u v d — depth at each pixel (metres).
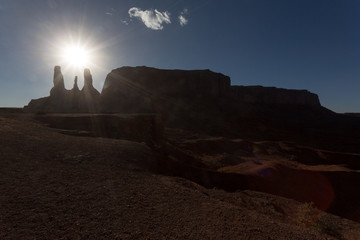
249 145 34.75
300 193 11.62
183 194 5.65
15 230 3.11
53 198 4.46
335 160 28.53
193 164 18.20
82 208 4.11
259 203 6.77
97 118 25.59
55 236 3.05
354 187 13.87
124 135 22.00
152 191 5.60
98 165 7.64
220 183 10.94
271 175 13.27
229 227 3.85
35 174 5.90
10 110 43.78
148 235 3.30
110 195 4.95
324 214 6.52
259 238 3.54
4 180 5.16
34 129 13.99
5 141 9.05
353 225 5.96
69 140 11.66
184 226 3.72
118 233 3.29
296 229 4.33
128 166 8.16
